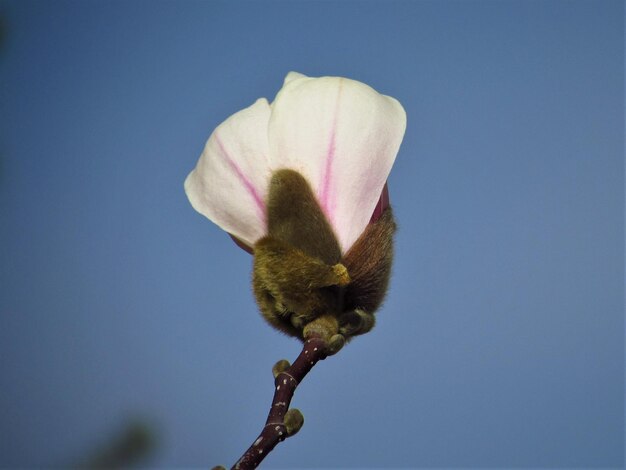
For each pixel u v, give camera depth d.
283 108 0.81
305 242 0.81
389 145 0.81
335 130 0.81
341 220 0.81
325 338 0.80
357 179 0.81
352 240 0.81
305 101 0.81
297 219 0.81
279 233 0.81
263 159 0.81
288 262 0.81
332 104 0.81
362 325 0.81
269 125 0.81
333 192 0.81
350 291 0.81
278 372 0.79
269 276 0.81
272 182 0.81
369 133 0.81
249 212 0.81
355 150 0.81
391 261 0.81
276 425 0.78
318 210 0.81
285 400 0.78
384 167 0.81
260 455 0.78
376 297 0.81
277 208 0.81
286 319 0.81
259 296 0.81
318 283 0.80
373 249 0.81
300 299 0.81
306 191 0.81
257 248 0.81
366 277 0.81
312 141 0.81
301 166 0.81
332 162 0.81
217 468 0.77
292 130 0.81
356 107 0.81
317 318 0.81
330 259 0.81
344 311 0.81
